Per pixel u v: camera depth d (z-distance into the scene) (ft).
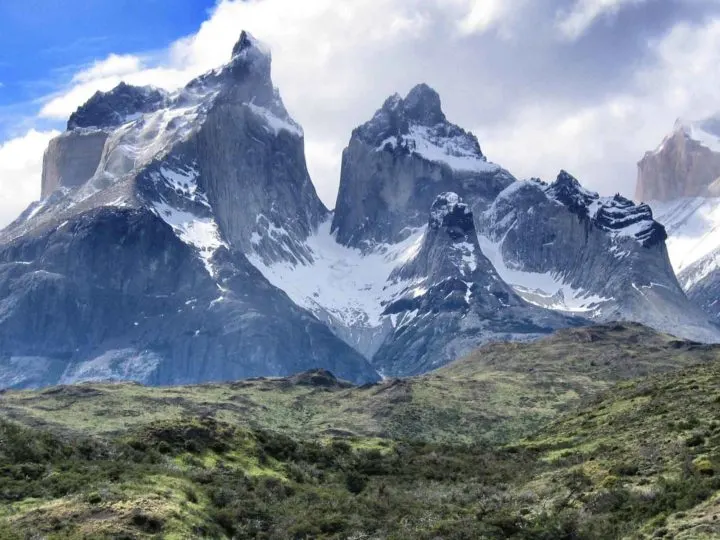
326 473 446.19
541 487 385.91
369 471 460.96
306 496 391.86
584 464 402.93
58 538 297.12
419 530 344.08
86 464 380.58
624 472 362.94
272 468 430.61
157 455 408.26
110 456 398.83
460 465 475.72
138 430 440.45
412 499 401.29
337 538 345.10
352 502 386.93
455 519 355.15
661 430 417.90
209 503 353.92
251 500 365.20
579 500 349.00
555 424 595.06
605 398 608.60
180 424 439.22
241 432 453.17
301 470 435.94
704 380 518.37
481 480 437.58
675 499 310.45
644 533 293.23
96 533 302.25
